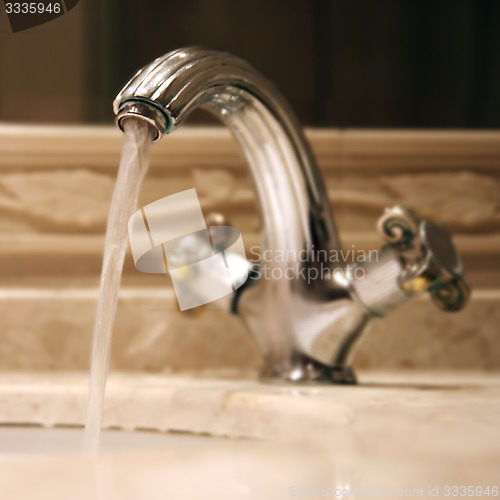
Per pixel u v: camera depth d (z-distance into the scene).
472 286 0.92
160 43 0.94
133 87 0.64
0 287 0.90
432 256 0.70
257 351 0.88
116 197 0.65
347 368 0.74
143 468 0.44
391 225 0.71
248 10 0.94
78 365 0.88
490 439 0.50
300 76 0.94
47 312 0.89
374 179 0.93
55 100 0.93
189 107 0.65
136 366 0.88
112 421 0.68
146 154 0.65
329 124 0.94
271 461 0.45
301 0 0.95
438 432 0.54
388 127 0.95
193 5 0.94
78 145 0.92
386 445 0.49
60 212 0.92
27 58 0.93
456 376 0.85
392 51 0.95
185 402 0.66
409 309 0.89
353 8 0.95
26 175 0.92
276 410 0.62
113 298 0.65
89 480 0.41
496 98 0.95
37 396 0.70
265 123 0.71
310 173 0.73
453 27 0.95
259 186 0.73
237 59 0.69
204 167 0.93
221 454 0.48
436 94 0.95
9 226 0.91
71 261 0.91
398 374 0.87
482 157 0.93
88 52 0.94
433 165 0.93
